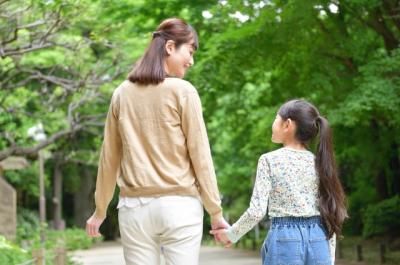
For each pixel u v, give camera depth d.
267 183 4.48
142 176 3.92
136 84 4.03
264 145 22.52
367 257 19.30
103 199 4.18
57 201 37.06
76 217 43.28
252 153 26.50
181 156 3.96
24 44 13.81
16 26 12.05
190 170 3.99
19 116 19.42
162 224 3.89
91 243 35.34
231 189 36.44
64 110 20.59
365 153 22.14
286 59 17.55
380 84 14.38
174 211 3.87
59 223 36.91
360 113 15.19
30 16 12.71
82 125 18.58
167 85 3.98
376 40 18.75
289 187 4.47
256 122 22.75
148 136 3.96
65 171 41.09
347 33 17.20
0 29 12.34
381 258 17.64
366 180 27.00
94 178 44.88
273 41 16.02
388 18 17.17
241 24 16.23
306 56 16.98
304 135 4.61
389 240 23.09
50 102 18.08
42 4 11.80
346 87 16.80
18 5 11.90
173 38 4.09
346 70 17.56
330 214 4.46
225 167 33.81
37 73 15.46
